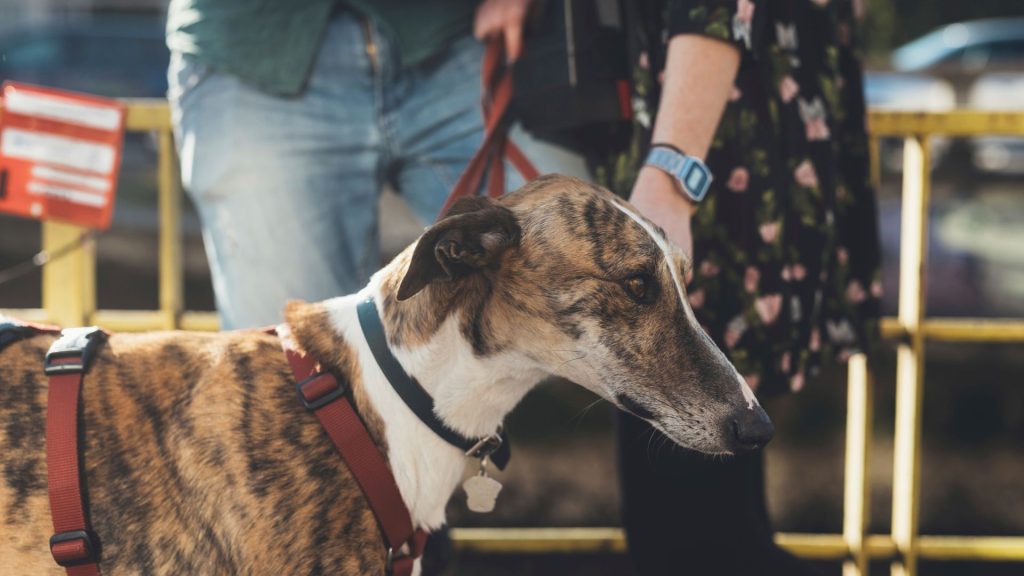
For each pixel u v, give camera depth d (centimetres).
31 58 1550
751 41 230
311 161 263
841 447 600
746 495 253
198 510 200
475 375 216
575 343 214
